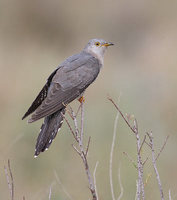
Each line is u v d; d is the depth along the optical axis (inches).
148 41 909.2
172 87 619.2
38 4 979.9
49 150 475.8
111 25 1002.7
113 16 1006.4
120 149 465.4
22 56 798.5
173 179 432.1
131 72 780.6
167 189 402.6
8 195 417.7
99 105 563.8
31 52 840.3
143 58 859.4
